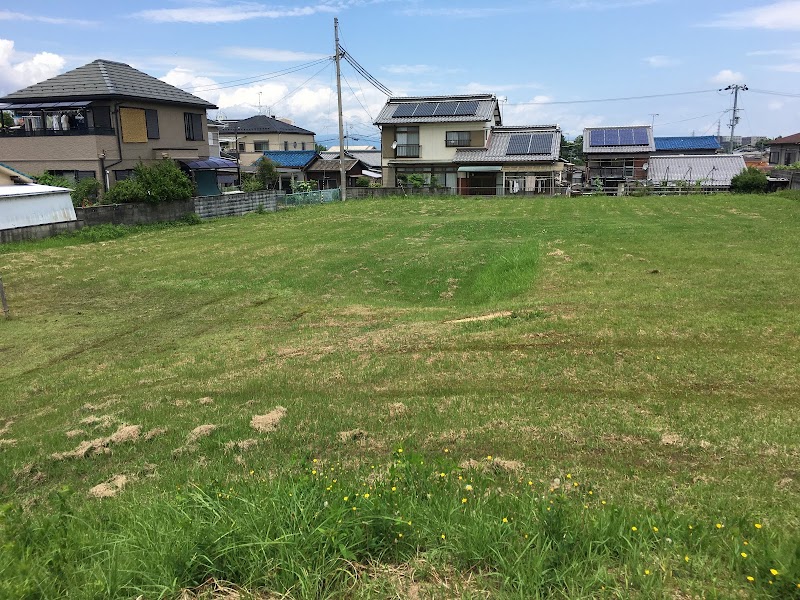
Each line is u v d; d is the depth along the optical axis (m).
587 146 41.28
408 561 3.04
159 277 14.75
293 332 9.88
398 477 3.96
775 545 3.06
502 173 37.91
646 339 7.75
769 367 6.55
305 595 2.75
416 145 39.12
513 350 7.75
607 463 4.66
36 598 2.77
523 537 3.11
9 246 18.48
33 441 6.00
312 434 5.58
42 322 11.18
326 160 46.94
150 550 3.04
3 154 26.53
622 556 3.01
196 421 6.18
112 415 6.57
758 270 11.41
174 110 30.33
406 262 15.23
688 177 38.62
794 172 35.03
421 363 7.53
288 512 3.24
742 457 4.66
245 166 48.09
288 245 18.77
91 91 26.67
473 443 5.15
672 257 12.99
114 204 22.91
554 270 12.34
